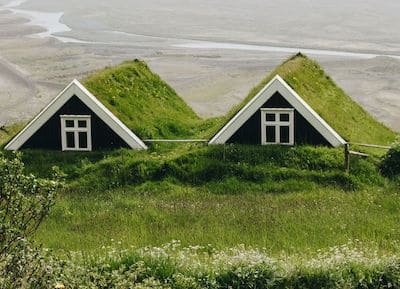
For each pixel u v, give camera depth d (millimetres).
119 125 34875
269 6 141000
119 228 26281
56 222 27188
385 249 22688
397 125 53875
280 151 33406
